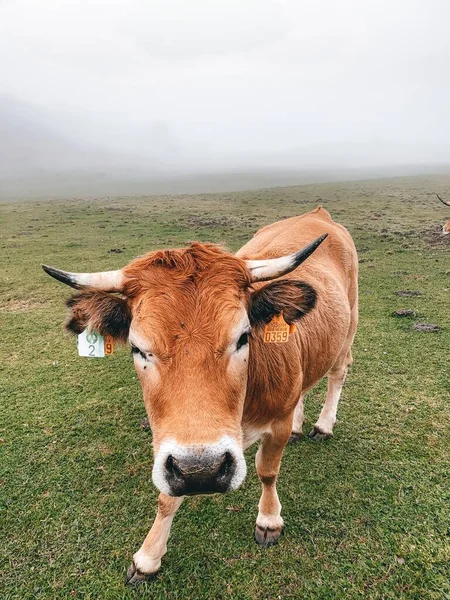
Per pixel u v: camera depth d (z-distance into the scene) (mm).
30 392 1947
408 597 1025
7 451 1537
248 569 1105
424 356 2191
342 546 1157
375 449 1526
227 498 1327
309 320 1268
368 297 3176
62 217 7875
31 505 1302
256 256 1266
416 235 5523
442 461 1454
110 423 1704
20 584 1077
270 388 1051
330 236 1620
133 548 1165
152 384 857
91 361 2250
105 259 4430
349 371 2066
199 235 5770
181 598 1046
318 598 1032
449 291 3254
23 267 4129
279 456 1170
